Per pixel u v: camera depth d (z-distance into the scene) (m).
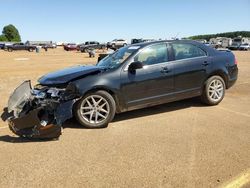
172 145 5.12
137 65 6.27
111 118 6.18
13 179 4.05
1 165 4.46
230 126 6.06
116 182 3.92
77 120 6.08
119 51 7.24
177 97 7.07
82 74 6.15
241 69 16.17
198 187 3.76
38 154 4.84
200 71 7.26
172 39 7.19
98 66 6.82
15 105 5.80
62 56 34.34
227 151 4.82
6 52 49.81
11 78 13.23
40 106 5.49
